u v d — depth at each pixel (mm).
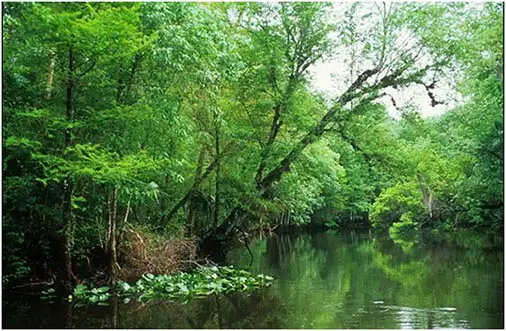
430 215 35031
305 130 20297
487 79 24375
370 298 12180
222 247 20219
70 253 12516
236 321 10070
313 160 21516
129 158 10984
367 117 20516
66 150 10609
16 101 11680
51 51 11000
